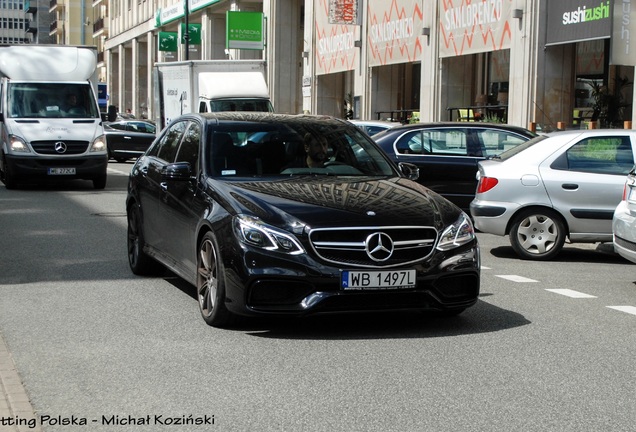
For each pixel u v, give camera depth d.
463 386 6.29
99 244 13.67
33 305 9.06
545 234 12.92
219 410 5.71
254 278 7.47
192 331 7.92
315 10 44.62
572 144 12.95
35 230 15.35
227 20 50.00
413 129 15.95
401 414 5.64
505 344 7.55
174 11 67.00
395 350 7.30
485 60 32.12
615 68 25.98
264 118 9.53
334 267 7.43
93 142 24.05
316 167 8.98
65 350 7.24
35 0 160.75
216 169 8.77
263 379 6.43
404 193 8.26
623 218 10.47
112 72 98.06
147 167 10.51
